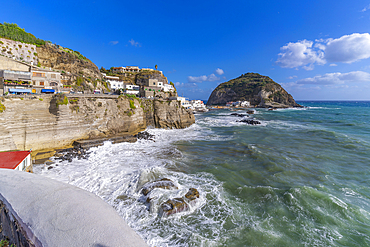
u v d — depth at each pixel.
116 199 15.61
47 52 50.50
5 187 7.36
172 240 11.34
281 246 10.88
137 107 41.31
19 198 6.63
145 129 44.38
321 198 15.36
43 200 6.41
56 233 5.11
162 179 18.20
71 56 54.91
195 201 14.86
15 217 5.98
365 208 14.32
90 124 31.92
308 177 19.66
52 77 38.53
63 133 28.05
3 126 22.50
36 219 5.64
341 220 13.04
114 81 73.38
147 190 16.25
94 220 5.58
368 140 34.75
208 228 12.37
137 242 5.06
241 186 17.70
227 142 35.09
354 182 18.47
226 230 12.19
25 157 17.98
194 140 36.94
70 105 29.23
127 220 13.08
